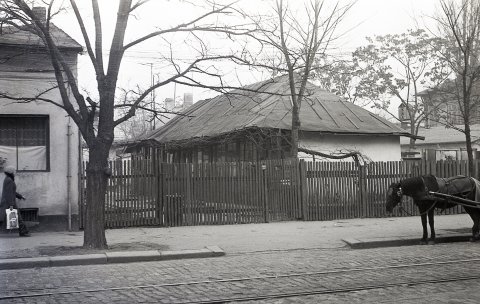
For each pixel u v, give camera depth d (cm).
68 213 1638
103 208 1275
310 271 1025
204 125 2983
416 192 1388
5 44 1562
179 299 805
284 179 1884
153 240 1412
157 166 1734
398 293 830
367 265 1088
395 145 2652
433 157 3375
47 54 1555
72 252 1196
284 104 2559
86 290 868
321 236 1497
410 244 1403
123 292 855
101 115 1274
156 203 1730
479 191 1419
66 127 1656
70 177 1652
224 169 1808
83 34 1270
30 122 1644
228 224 1797
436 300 780
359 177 1969
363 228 1655
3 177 1603
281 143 2388
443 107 4578
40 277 988
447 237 1445
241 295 827
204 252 1216
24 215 1623
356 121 2600
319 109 2617
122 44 1284
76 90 1288
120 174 1692
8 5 1233
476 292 830
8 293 849
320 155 2230
